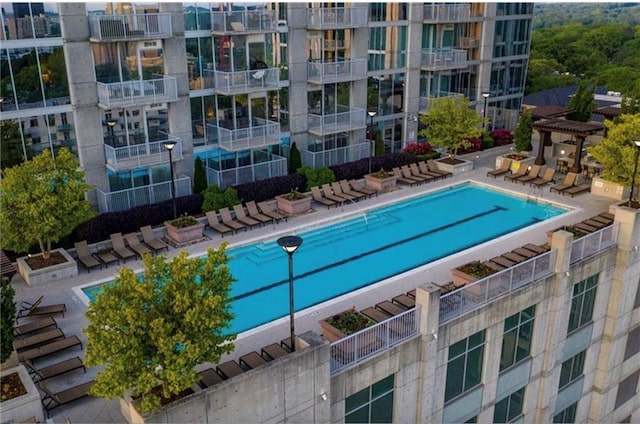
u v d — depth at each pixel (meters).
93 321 10.63
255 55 27.30
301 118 29.53
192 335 10.84
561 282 18.00
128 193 23.86
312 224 24.19
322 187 27.05
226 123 27.25
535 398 19.59
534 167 29.72
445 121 30.98
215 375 12.68
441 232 24.14
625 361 22.97
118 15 21.97
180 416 10.80
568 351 20.20
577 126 28.84
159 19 23.06
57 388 13.53
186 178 25.50
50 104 22.03
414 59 33.84
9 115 21.16
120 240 21.23
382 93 33.41
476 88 38.28
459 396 16.72
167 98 23.94
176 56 24.45
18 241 18.41
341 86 31.08
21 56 20.94
